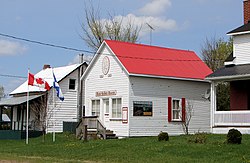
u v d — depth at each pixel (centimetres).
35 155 2552
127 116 3331
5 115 7019
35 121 4356
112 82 3519
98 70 3684
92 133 3388
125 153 2336
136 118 3356
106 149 2522
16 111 4825
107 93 3559
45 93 4325
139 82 3409
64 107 4475
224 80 2912
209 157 2055
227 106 4388
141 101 3397
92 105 3738
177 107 3628
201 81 3772
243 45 3064
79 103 4575
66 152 2577
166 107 3538
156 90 3494
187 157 2097
